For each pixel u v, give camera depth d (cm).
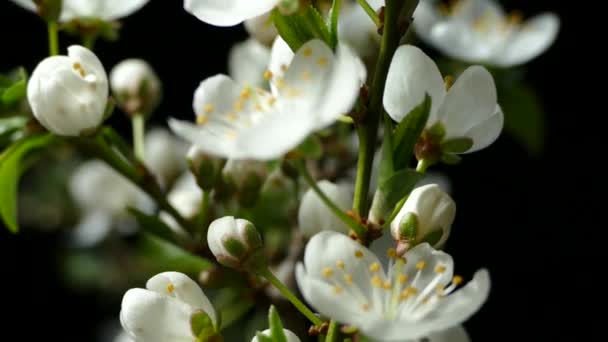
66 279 37
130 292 21
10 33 37
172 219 26
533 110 29
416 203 21
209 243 22
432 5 29
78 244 35
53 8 24
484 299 20
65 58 23
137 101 26
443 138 21
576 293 40
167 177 28
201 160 24
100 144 24
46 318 39
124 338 30
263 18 25
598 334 39
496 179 40
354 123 21
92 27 25
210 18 21
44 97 23
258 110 21
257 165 25
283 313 25
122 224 30
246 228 22
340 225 23
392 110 21
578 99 41
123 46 37
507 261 40
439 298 20
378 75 21
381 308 20
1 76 25
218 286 24
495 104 21
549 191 40
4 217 24
